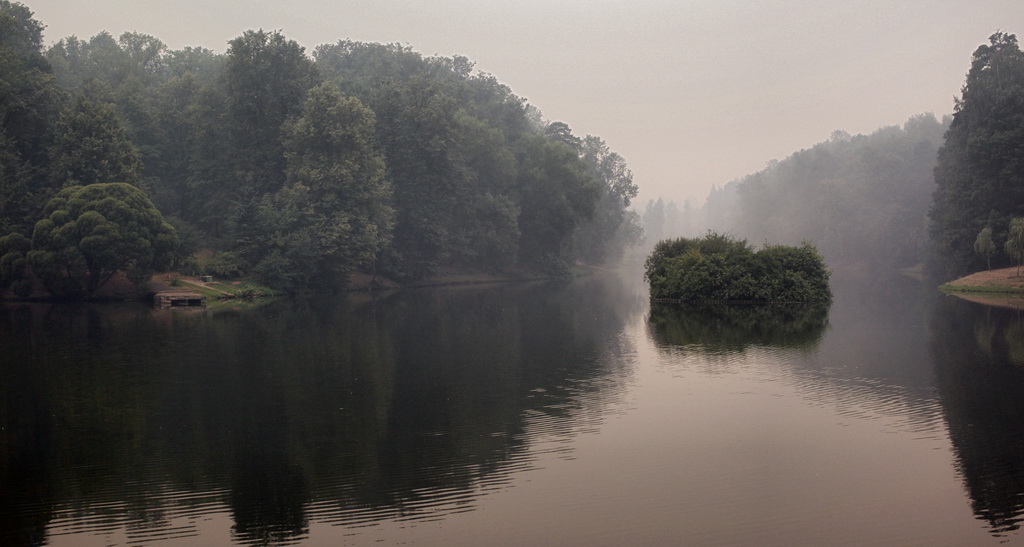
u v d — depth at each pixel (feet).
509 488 39.19
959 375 67.10
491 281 274.77
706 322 117.08
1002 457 43.01
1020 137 190.08
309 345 92.17
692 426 50.85
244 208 186.50
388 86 235.81
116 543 32.99
